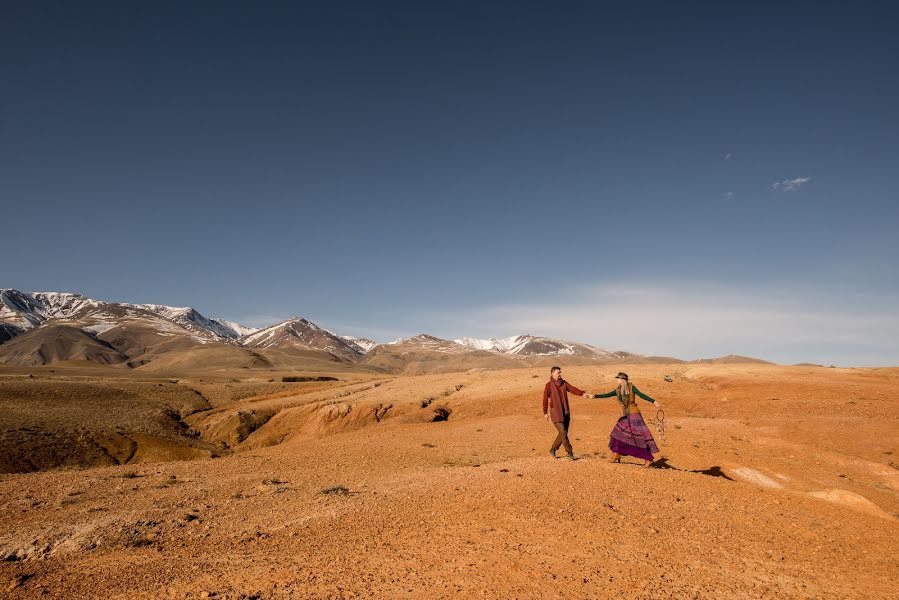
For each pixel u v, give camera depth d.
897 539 7.86
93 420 50.28
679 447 18.89
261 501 10.18
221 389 86.56
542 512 8.16
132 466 15.56
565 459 12.81
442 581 5.53
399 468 14.52
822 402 30.73
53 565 6.57
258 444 47.31
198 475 13.54
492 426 27.81
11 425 42.41
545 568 5.93
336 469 14.43
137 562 6.51
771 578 5.93
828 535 7.80
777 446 20.19
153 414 59.50
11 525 8.70
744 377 41.72
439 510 8.50
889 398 30.97
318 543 7.02
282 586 5.45
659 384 42.00
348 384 78.75
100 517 9.05
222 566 6.22
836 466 17.83
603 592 5.30
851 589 5.72
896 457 20.56
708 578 5.82
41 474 13.93
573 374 51.03
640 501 8.93
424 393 52.91
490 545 6.69
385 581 5.55
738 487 10.38
